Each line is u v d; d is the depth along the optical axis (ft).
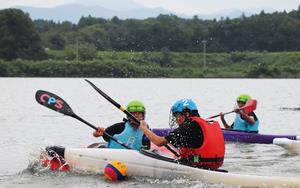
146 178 83.76
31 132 149.48
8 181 84.23
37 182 83.25
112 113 213.66
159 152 89.40
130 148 89.04
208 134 81.05
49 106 97.04
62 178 85.61
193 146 81.46
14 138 136.56
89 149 89.97
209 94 369.30
